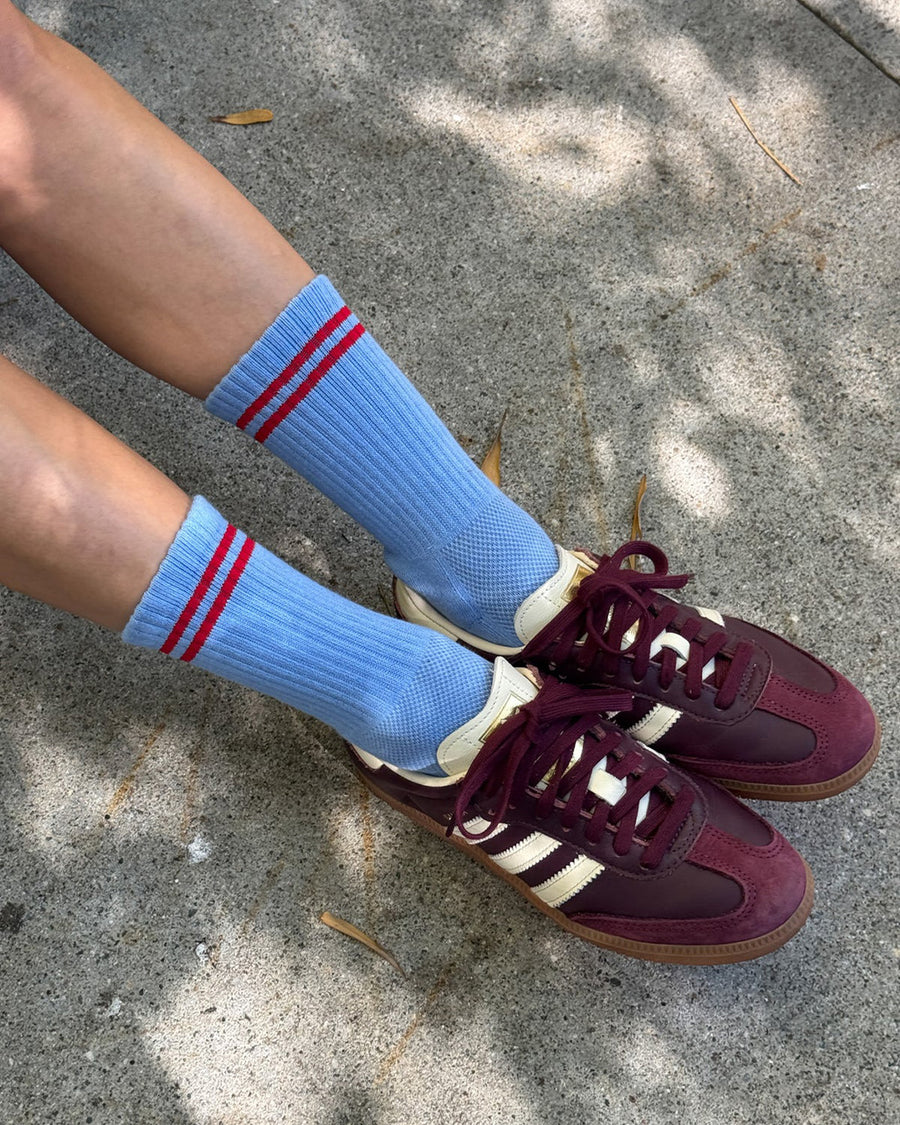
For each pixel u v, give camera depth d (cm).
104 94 94
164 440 153
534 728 105
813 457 151
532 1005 123
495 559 115
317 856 131
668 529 148
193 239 96
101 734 137
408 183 169
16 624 143
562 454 153
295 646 99
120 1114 119
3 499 80
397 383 108
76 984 125
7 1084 121
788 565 144
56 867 130
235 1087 120
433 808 119
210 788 135
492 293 162
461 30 179
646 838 113
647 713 120
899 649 139
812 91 174
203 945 126
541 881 116
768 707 119
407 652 106
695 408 155
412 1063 121
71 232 95
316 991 124
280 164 170
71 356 157
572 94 175
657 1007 123
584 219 167
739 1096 118
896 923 126
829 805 132
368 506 114
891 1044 120
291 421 107
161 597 89
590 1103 119
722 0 180
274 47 177
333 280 163
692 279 162
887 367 155
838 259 163
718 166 170
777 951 125
